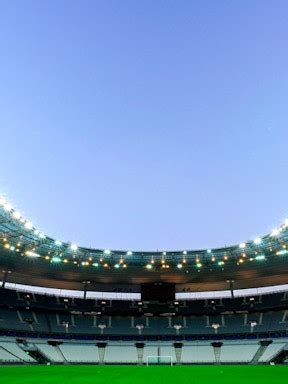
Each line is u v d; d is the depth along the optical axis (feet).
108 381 73.15
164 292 225.76
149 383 68.54
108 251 190.80
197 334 211.20
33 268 206.39
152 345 204.85
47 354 187.93
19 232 164.66
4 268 205.36
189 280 225.35
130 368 137.39
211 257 195.11
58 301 225.35
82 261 199.31
